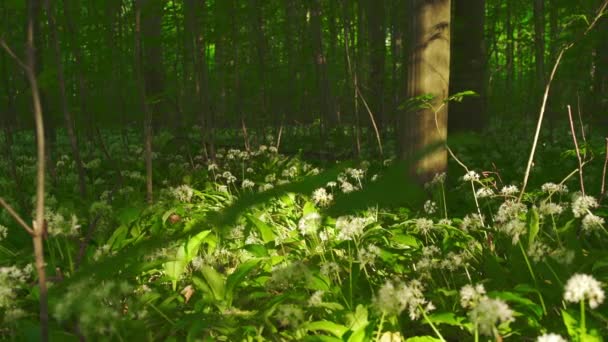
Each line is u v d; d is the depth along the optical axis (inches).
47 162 291.3
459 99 155.9
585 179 233.5
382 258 139.6
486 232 149.1
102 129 615.2
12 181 270.4
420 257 147.1
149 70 417.4
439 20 185.2
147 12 283.1
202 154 364.8
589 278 77.2
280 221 200.5
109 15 266.2
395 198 24.1
